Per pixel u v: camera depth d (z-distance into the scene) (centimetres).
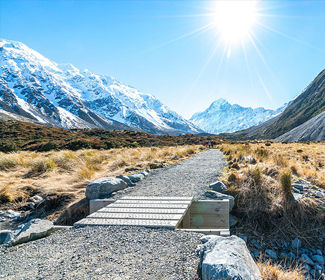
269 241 557
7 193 845
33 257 331
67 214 729
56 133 6456
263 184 691
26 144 3216
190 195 674
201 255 305
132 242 367
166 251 334
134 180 911
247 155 1420
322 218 582
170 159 1650
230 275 231
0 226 700
